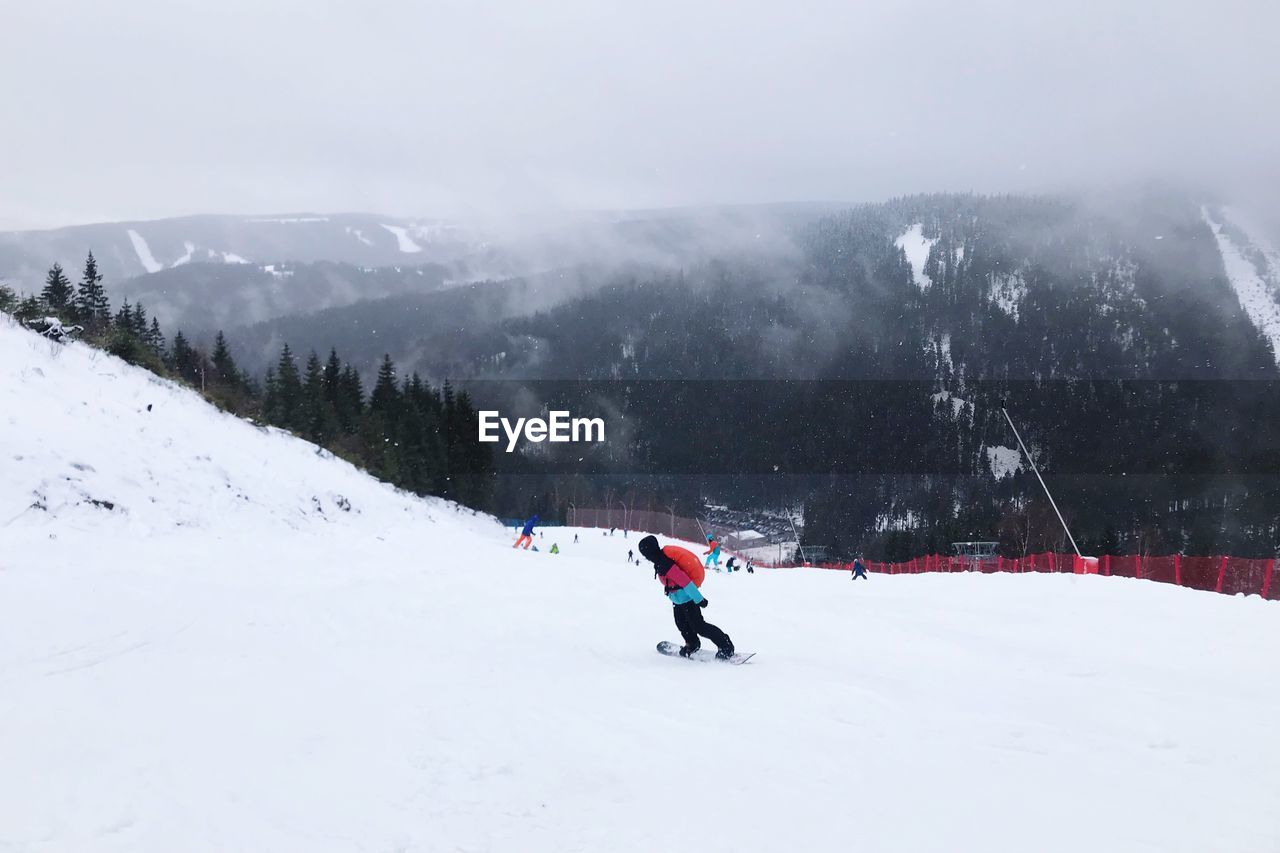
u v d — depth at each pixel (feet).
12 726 14.92
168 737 14.90
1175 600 53.06
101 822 11.05
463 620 32.14
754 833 11.49
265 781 13.02
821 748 15.83
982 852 10.77
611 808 12.51
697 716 18.22
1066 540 306.55
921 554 349.82
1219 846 11.02
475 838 11.28
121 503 47.67
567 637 29.76
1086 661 28.35
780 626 36.04
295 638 26.30
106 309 147.23
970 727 17.63
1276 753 15.80
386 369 260.83
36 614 25.75
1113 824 11.85
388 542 64.34
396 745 15.29
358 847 10.81
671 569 26.40
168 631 25.61
